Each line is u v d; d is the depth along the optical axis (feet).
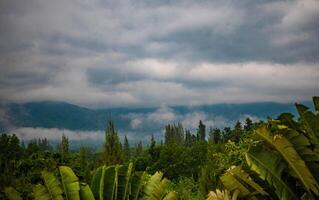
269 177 35.91
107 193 43.06
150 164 186.60
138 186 43.60
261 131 35.32
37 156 119.14
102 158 136.15
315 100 37.06
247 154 36.42
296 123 39.52
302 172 34.99
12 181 81.82
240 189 37.37
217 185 46.57
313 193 36.42
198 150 179.63
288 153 34.81
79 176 107.96
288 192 35.94
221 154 61.93
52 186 40.37
